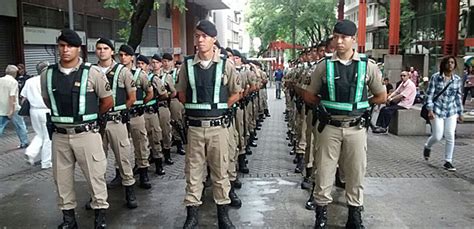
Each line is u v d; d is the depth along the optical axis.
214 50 4.84
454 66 7.41
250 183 6.83
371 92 4.76
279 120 15.32
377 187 6.48
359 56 4.59
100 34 19.20
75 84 4.58
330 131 4.66
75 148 4.68
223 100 4.85
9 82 9.44
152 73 7.45
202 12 34.09
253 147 9.97
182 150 9.16
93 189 4.84
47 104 4.71
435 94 7.54
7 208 5.86
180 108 8.34
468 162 8.06
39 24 15.20
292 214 5.47
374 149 9.30
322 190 4.79
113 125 5.65
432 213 5.45
